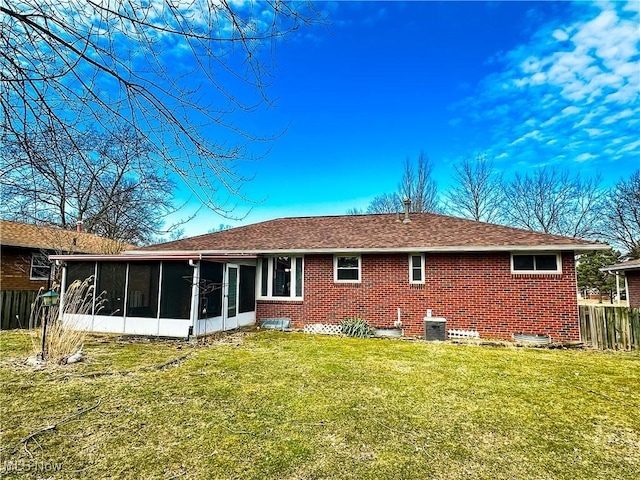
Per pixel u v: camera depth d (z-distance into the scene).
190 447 3.92
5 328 11.87
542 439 4.21
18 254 16.23
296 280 13.26
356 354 8.73
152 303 10.90
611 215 29.11
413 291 12.05
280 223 17.25
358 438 4.18
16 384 6.09
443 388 6.06
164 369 7.15
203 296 11.00
